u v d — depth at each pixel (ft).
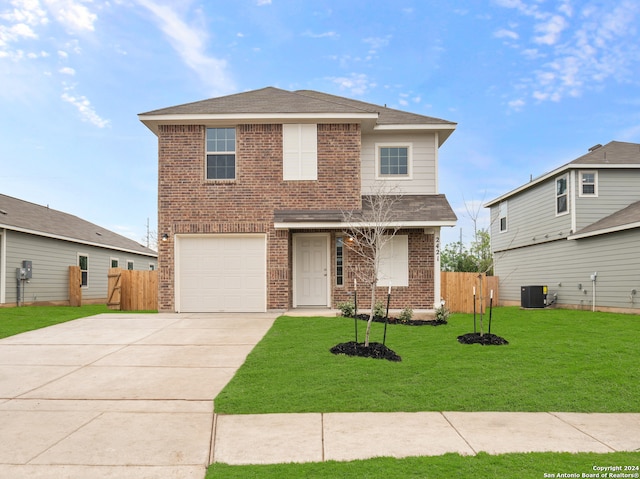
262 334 33.76
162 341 31.65
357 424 17.56
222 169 46.19
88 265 78.89
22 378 23.39
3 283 57.36
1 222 55.93
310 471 13.67
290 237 48.24
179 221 45.55
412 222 43.60
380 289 47.09
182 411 18.98
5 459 14.57
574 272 62.28
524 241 76.69
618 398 20.43
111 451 15.24
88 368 25.18
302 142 46.11
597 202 61.36
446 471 13.53
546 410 19.27
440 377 22.90
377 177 50.49
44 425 17.44
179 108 46.14
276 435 16.56
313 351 27.89
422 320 42.16
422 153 50.67
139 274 55.67
